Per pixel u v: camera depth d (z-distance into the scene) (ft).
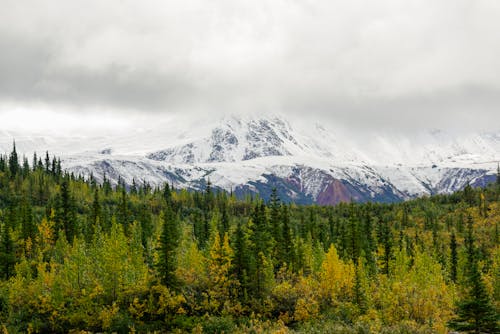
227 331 207.21
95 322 212.64
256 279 241.14
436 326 179.93
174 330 210.18
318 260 282.15
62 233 317.01
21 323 211.00
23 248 300.20
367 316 205.16
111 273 225.15
